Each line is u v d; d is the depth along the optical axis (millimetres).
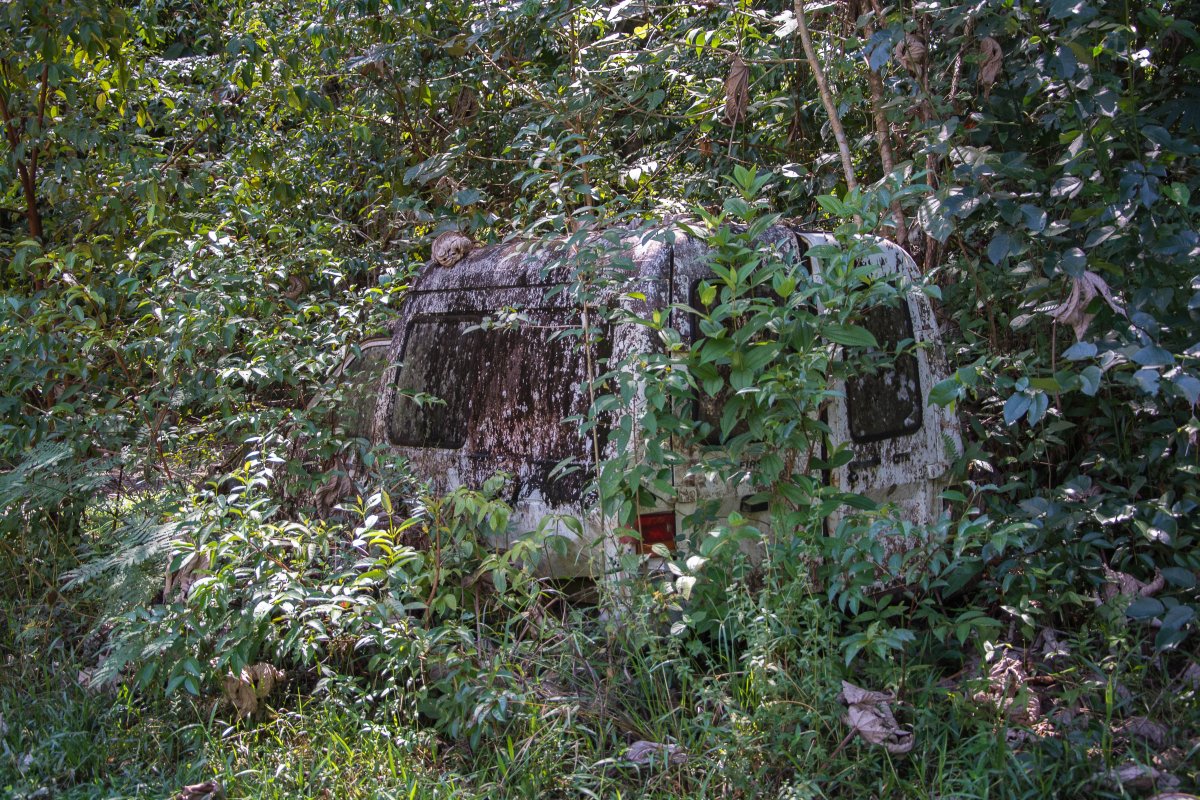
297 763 3689
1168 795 3188
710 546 3666
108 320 5973
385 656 3891
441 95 7930
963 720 3654
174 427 5582
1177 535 4363
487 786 3494
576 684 3920
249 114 7898
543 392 4410
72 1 5992
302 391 5629
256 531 4043
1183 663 4168
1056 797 3301
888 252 4652
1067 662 4145
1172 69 5066
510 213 7664
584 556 4172
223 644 3867
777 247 4375
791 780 3436
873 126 6742
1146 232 4328
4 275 6348
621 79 7148
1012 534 4223
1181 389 3664
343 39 7602
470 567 4391
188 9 9094
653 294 4145
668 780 3453
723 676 3826
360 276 7656
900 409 4531
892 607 3811
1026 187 5406
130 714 4172
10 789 3691
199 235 5871
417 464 4805
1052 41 4926
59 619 4980
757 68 6871
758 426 3879
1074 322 4336
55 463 4977
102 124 6773
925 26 5543
